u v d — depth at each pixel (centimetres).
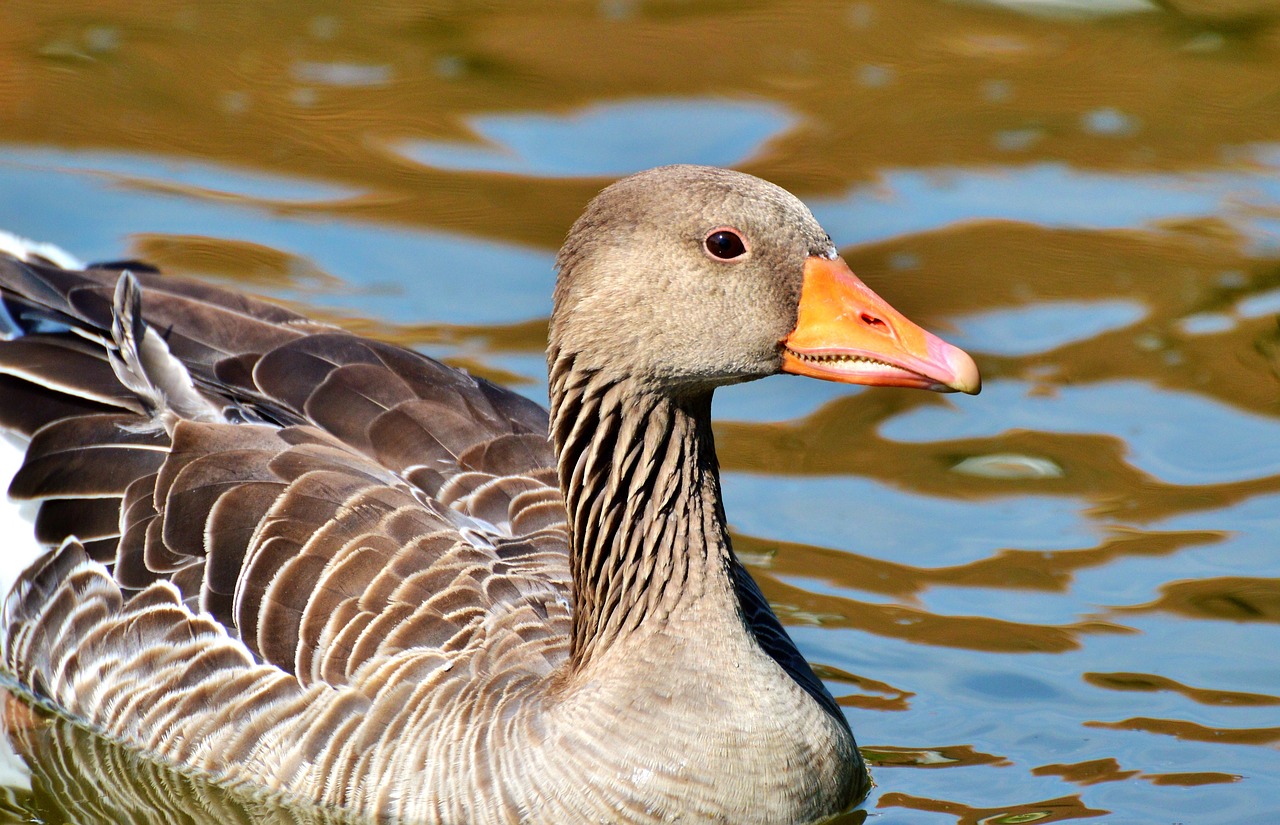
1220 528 1482
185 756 1185
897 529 1496
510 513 1242
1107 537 1476
